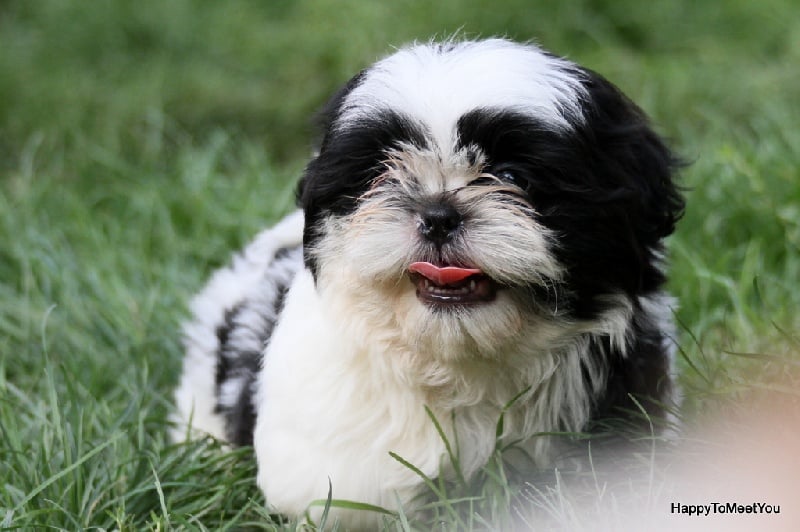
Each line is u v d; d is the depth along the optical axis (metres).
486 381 4.63
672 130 9.34
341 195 4.56
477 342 4.38
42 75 10.87
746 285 6.32
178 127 10.25
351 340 4.58
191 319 6.61
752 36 11.09
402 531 4.55
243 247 7.22
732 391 5.10
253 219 7.67
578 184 4.40
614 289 4.53
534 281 4.32
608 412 4.76
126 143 9.66
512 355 4.57
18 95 10.37
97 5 12.00
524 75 4.48
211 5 12.40
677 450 4.78
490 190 4.32
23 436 5.43
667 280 5.02
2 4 12.27
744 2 11.39
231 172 9.16
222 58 11.59
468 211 4.27
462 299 4.34
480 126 4.35
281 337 4.95
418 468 4.61
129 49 11.72
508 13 10.88
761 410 5.08
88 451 5.16
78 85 10.65
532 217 4.34
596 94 4.66
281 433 4.85
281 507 4.86
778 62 10.55
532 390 4.65
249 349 5.50
